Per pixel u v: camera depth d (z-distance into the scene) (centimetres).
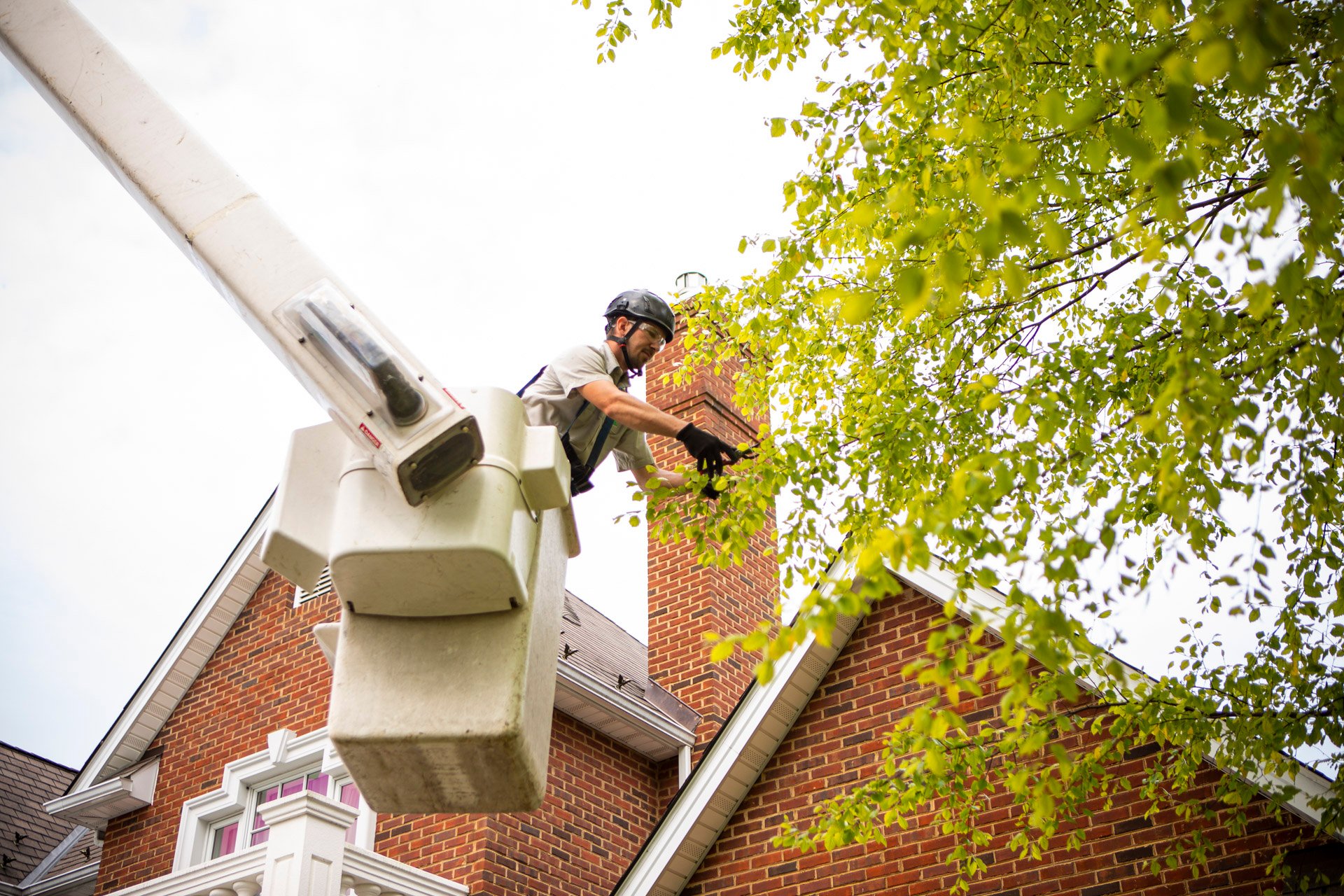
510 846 928
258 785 1104
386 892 795
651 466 421
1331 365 363
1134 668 591
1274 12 218
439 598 224
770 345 566
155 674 1205
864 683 852
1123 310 534
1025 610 329
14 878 1384
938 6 450
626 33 573
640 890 832
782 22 547
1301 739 502
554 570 263
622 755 1086
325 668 1121
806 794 835
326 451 236
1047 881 724
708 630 1134
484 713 220
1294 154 233
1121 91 470
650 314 325
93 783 1198
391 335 220
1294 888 643
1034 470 381
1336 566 470
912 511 447
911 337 531
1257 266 286
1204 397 357
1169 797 609
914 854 773
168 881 786
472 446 215
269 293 226
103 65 252
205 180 241
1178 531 440
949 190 386
